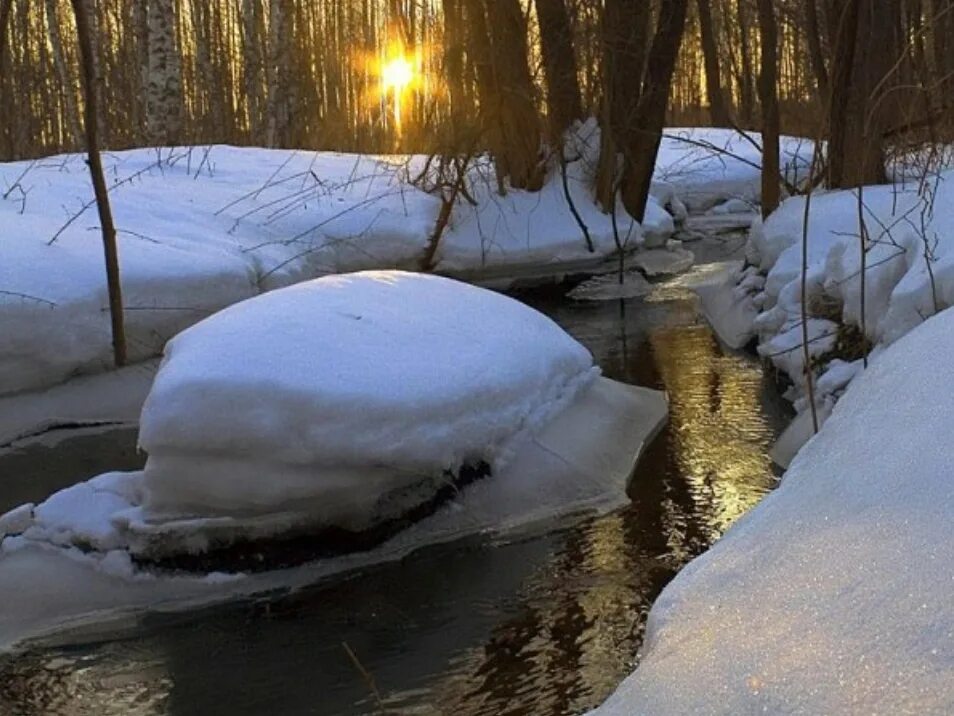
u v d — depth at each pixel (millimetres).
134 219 8906
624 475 5371
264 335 4504
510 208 11594
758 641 2123
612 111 12156
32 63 21547
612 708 2158
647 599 4102
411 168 11867
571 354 6047
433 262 10852
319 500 4375
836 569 2273
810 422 5520
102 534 4324
